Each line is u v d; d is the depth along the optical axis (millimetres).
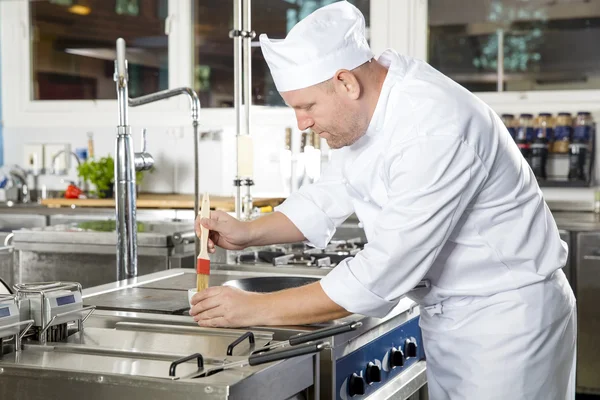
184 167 5457
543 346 1815
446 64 5012
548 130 4711
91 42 5641
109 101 5605
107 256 3445
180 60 5469
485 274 1820
